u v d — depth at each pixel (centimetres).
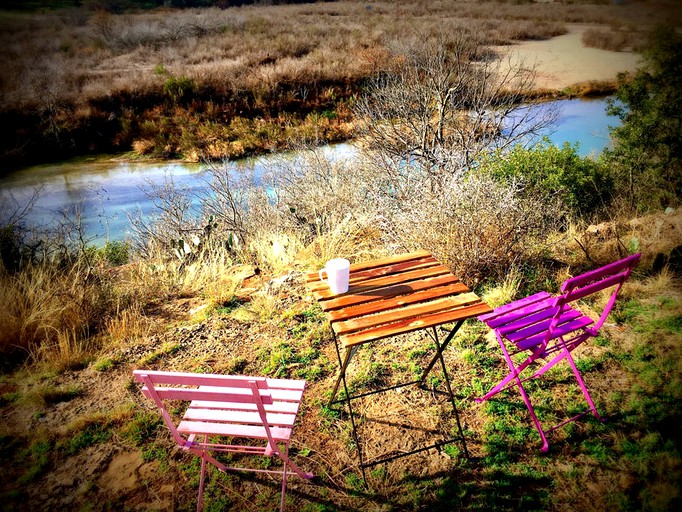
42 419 345
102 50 2800
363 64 2195
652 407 312
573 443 294
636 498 256
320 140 1549
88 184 1453
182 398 226
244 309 482
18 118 1773
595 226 580
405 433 315
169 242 769
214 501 275
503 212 488
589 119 1577
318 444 312
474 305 285
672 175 660
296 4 4847
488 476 279
